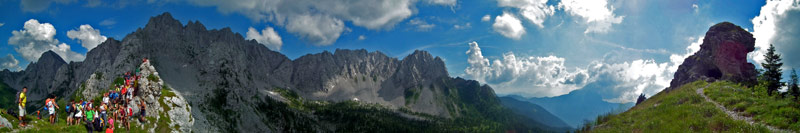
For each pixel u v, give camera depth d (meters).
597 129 92.56
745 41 134.00
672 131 65.94
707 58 141.50
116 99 63.72
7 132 42.41
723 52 133.50
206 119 155.50
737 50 131.38
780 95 81.62
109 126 55.66
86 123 54.34
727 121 62.44
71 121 52.34
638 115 89.75
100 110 55.22
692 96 94.00
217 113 197.25
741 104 71.19
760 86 93.00
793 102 61.44
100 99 100.31
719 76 138.25
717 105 78.06
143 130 68.38
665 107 87.81
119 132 59.03
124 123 62.06
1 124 42.44
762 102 68.69
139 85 84.31
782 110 58.19
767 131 53.75
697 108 77.12
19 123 45.62
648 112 88.00
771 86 96.19
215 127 152.12
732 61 129.75
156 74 90.25
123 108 62.56
